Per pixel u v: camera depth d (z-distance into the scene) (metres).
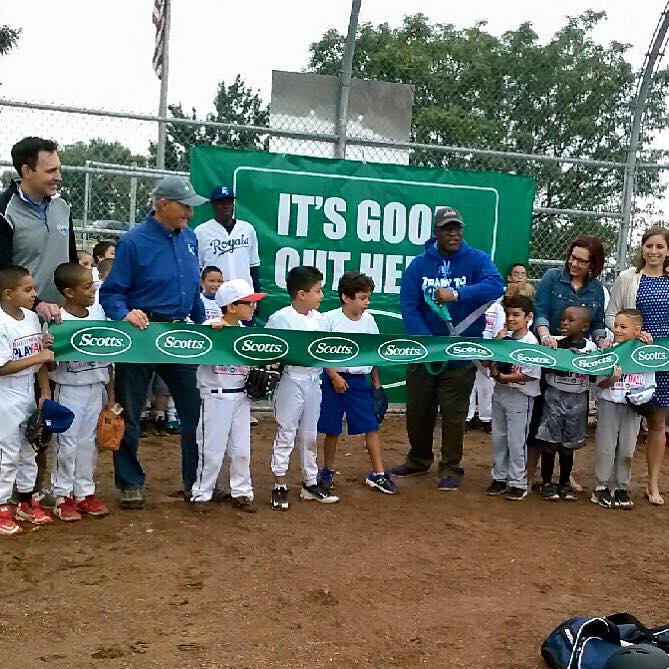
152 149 8.89
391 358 6.14
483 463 7.62
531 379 6.31
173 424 8.13
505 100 9.57
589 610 4.44
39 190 5.29
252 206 8.51
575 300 6.62
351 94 8.73
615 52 9.90
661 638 3.77
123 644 3.78
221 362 5.60
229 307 5.72
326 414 6.32
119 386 5.64
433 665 3.72
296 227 8.64
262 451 7.62
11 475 5.12
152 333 5.46
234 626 4.02
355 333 6.01
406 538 5.45
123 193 8.93
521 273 8.84
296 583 4.58
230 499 5.99
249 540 5.24
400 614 4.25
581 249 6.53
